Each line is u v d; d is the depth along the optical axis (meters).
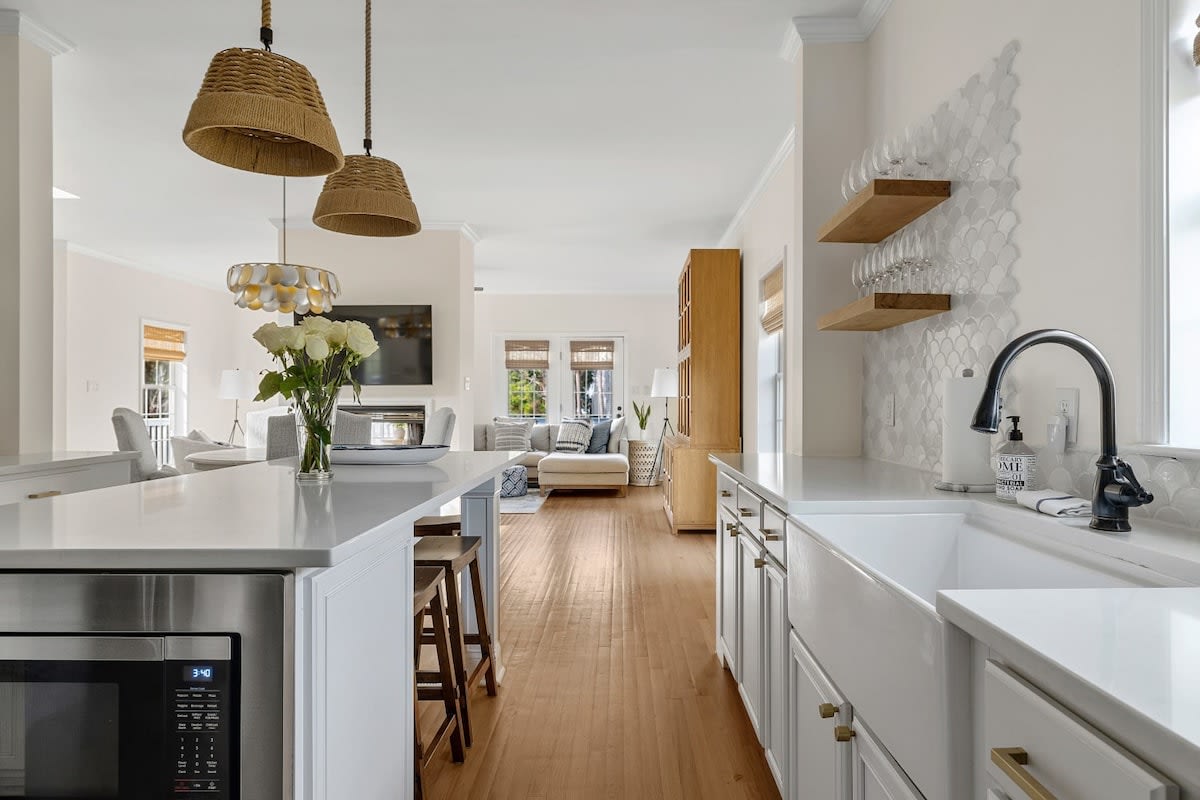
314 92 1.80
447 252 6.34
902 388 2.59
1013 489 1.64
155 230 6.50
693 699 2.74
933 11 2.35
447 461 2.74
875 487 1.96
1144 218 1.40
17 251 2.96
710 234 6.69
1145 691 0.60
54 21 2.99
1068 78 1.65
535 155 4.57
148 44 3.17
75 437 7.11
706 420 6.13
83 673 1.05
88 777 1.05
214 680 1.05
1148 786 0.55
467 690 2.42
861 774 1.31
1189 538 1.22
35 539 1.14
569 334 10.07
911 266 2.30
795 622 1.77
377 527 1.27
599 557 5.20
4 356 2.97
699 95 3.70
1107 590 0.93
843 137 2.96
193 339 9.00
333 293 4.15
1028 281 1.81
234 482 2.02
